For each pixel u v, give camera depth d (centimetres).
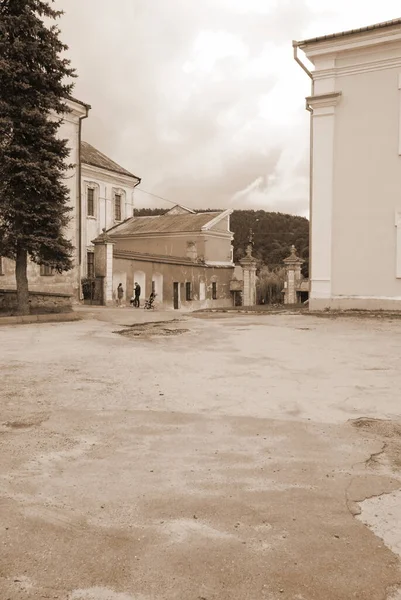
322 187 1697
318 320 1420
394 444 431
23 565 258
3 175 1444
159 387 629
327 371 720
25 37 1473
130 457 403
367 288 1636
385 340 1010
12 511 313
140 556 266
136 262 3112
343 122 1669
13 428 472
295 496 334
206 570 254
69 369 740
